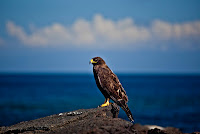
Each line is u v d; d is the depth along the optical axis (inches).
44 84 5388.8
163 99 2351.1
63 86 4653.1
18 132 271.4
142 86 5007.4
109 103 339.0
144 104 1908.2
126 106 321.7
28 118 991.0
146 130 253.0
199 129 830.5
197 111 1526.8
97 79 343.3
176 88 4315.9
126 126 255.0
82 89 3791.8
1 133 273.0
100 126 246.8
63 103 1851.6
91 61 349.7
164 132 250.5
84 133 232.1
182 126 895.7
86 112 307.9
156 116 1269.7
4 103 1857.8
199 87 4633.4
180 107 1750.7
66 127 264.2
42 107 1546.5
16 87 4111.7
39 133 262.1
